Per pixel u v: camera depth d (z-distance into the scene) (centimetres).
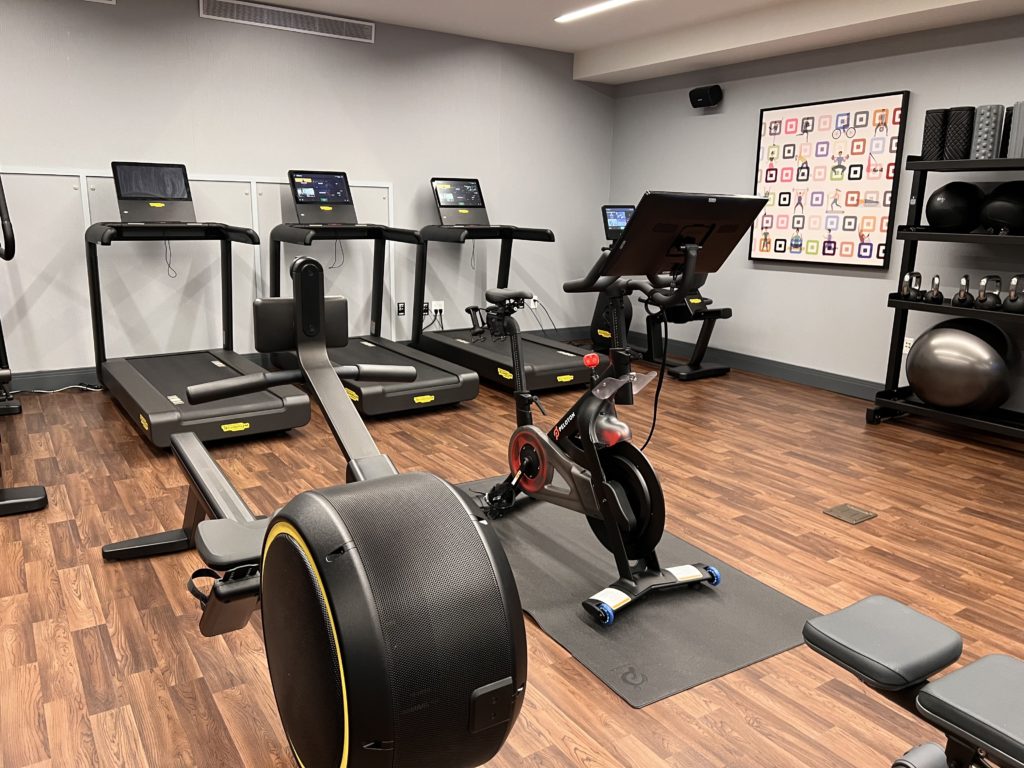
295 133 532
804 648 222
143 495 319
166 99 484
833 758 177
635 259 236
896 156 473
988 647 221
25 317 463
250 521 196
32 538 280
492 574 122
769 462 378
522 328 666
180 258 502
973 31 431
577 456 265
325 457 374
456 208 571
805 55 520
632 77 634
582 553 282
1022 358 425
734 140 578
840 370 524
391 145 571
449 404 473
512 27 551
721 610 242
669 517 312
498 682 120
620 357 258
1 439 386
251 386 185
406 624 113
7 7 431
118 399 428
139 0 464
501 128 620
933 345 409
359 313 582
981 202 412
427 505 127
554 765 174
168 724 184
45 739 178
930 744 129
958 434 427
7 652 211
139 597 241
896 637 130
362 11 515
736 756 177
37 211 455
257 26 504
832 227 516
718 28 519
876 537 295
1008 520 311
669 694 200
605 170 690
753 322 580
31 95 445
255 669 206
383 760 113
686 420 450
